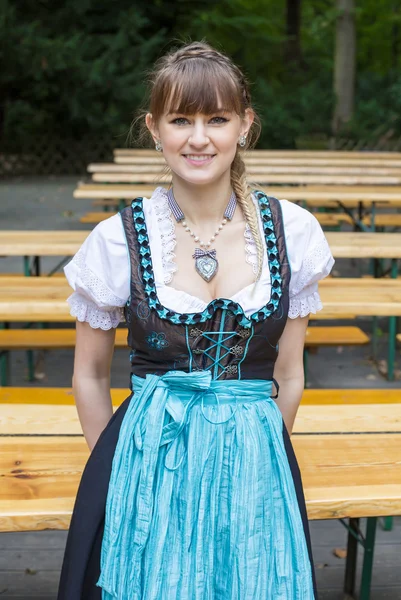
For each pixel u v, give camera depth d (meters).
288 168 6.39
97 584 1.55
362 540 2.41
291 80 21.05
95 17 17.33
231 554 1.51
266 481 1.56
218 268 1.59
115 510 1.55
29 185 14.60
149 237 1.60
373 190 5.45
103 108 16.48
